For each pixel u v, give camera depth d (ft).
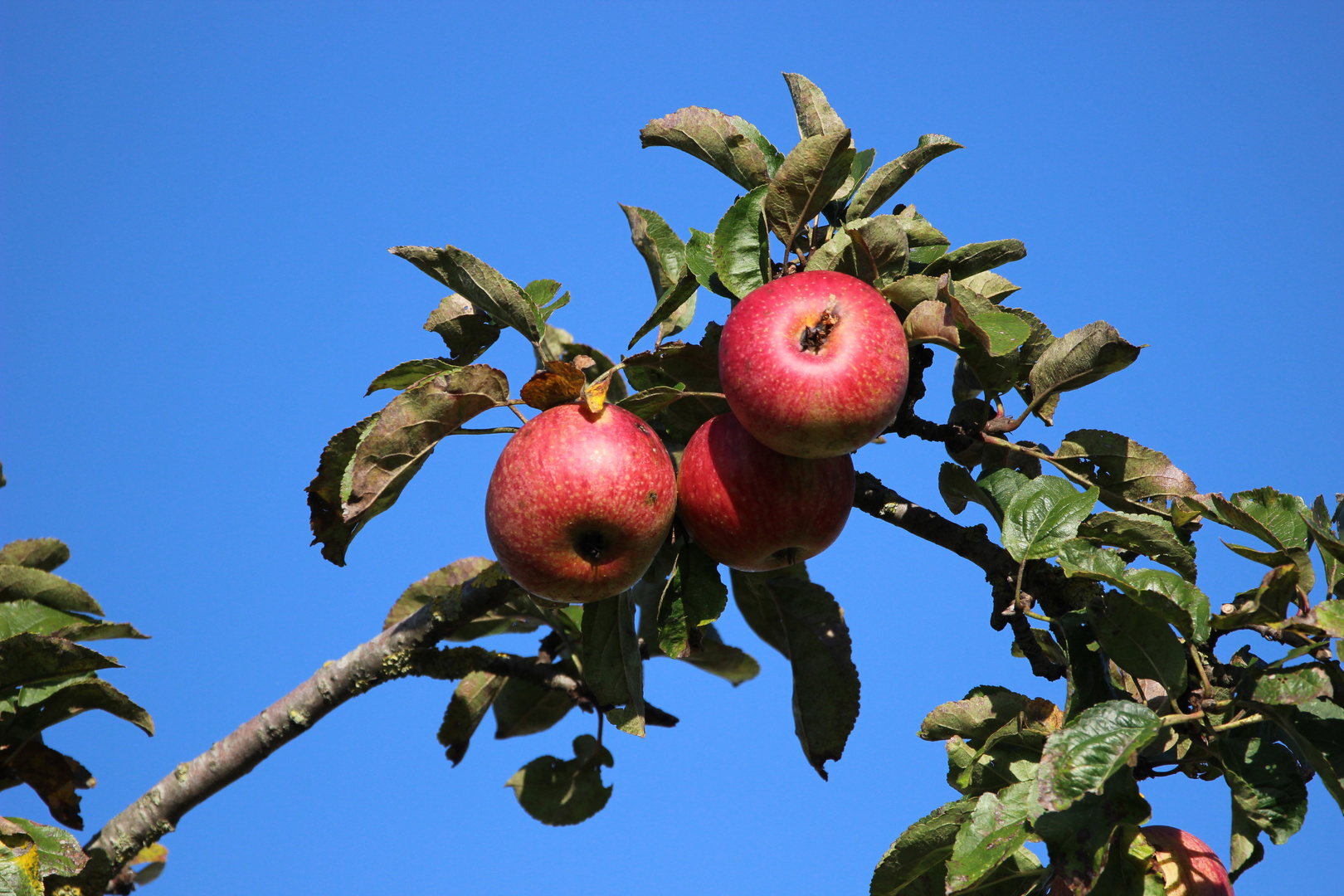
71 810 6.18
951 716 6.00
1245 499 6.00
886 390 5.89
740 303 5.97
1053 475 6.02
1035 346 6.17
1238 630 5.93
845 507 6.02
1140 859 5.76
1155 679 5.87
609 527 5.94
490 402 6.03
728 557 6.01
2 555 6.17
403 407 5.98
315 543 6.16
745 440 5.98
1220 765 5.92
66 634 6.07
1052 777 5.70
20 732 6.12
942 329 6.01
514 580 6.04
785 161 6.09
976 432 6.17
